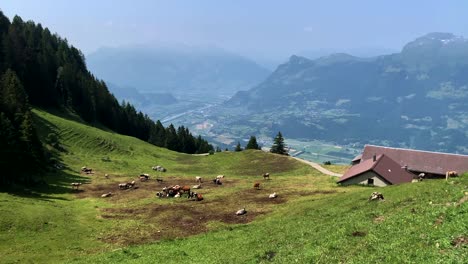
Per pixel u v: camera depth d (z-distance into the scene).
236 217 65.00
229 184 101.12
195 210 71.69
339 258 27.17
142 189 96.12
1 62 183.38
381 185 85.38
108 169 124.06
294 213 58.19
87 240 55.22
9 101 121.44
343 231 33.75
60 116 184.25
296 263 28.88
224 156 162.25
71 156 129.50
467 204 29.22
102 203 80.69
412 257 23.55
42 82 187.62
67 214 68.12
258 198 78.81
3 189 79.75
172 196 85.69
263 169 137.00
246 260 34.16
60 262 44.88
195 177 116.38
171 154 173.38
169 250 43.62
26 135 101.31
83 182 102.88
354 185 87.19
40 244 51.44
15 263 44.81
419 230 27.86
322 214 49.91
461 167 104.94
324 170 125.31
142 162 143.25
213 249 41.66
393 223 31.80
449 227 26.16
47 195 83.75
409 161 110.56
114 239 55.88
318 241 33.19
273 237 41.25
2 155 88.25
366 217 38.38
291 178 108.44
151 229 60.59
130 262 40.06
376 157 94.56
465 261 20.97
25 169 93.94
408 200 42.66
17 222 57.78
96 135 157.12
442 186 45.50
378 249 26.52
